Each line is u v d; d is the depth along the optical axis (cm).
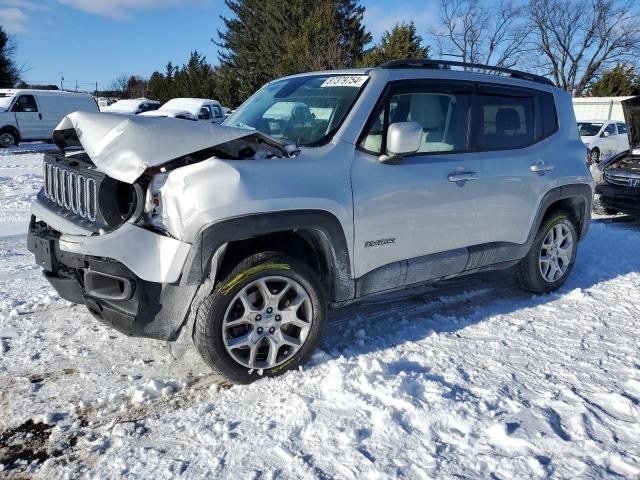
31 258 607
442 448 270
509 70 472
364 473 251
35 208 367
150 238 297
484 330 414
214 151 314
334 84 393
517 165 448
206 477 249
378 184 356
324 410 299
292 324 338
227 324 314
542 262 493
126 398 316
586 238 732
